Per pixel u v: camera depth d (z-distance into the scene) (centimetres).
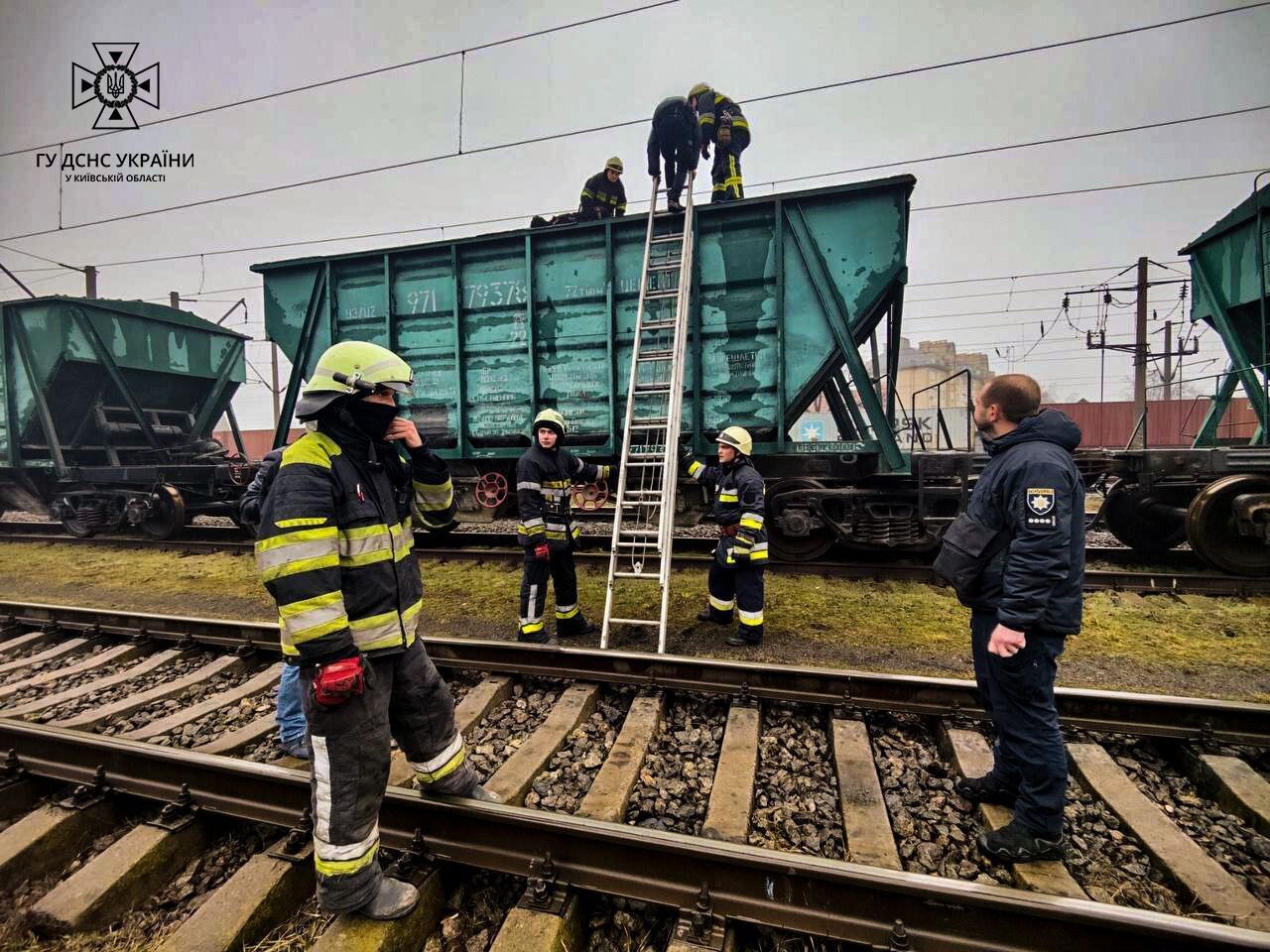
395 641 199
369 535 194
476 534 774
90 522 870
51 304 849
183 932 205
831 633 443
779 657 399
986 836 221
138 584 625
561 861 218
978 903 184
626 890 209
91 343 868
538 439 435
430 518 237
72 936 216
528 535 422
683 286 534
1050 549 199
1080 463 590
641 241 618
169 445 989
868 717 320
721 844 204
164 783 271
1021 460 210
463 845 228
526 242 639
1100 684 353
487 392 676
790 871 196
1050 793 211
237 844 255
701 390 613
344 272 712
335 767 190
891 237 558
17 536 896
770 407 598
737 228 594
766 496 605
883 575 584
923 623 460
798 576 593
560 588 454
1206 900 196
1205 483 568
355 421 198
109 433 925
